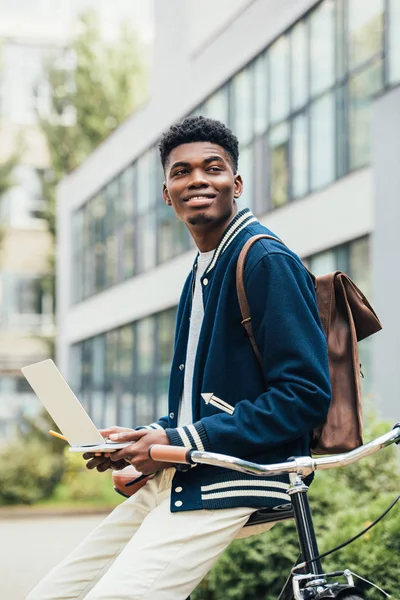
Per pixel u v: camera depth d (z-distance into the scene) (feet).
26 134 138.31
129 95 130.21
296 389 9.32
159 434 9.45
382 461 27.73
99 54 130.21
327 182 51.83
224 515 9.49
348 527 19.07
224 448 9.38
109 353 92.32
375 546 18.08
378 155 42.50
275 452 9.65
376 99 42.55
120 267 88.94
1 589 31.63
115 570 9.43
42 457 69.97
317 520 22.84
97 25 131.34
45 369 9.60
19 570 36.52
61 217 107.04
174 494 9.61
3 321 135.23
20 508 65.72
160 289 78.23
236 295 9.93
